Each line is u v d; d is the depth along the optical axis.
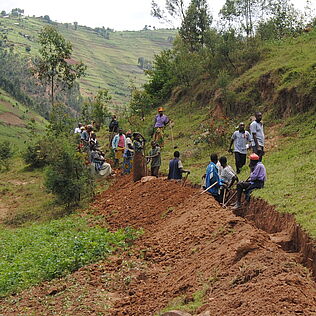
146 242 11.43
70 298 8.91
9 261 12.27
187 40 33.38
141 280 9.14
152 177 17.12
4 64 132.62
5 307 9.11
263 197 10.85
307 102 18.36
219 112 23.72
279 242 8.61
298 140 16.83
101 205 17.30
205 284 7.45
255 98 22.08
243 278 6.89
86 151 21.41
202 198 12.26
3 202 21.73
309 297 5.90
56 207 19.34
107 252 11.30
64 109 32.00
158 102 32.84
